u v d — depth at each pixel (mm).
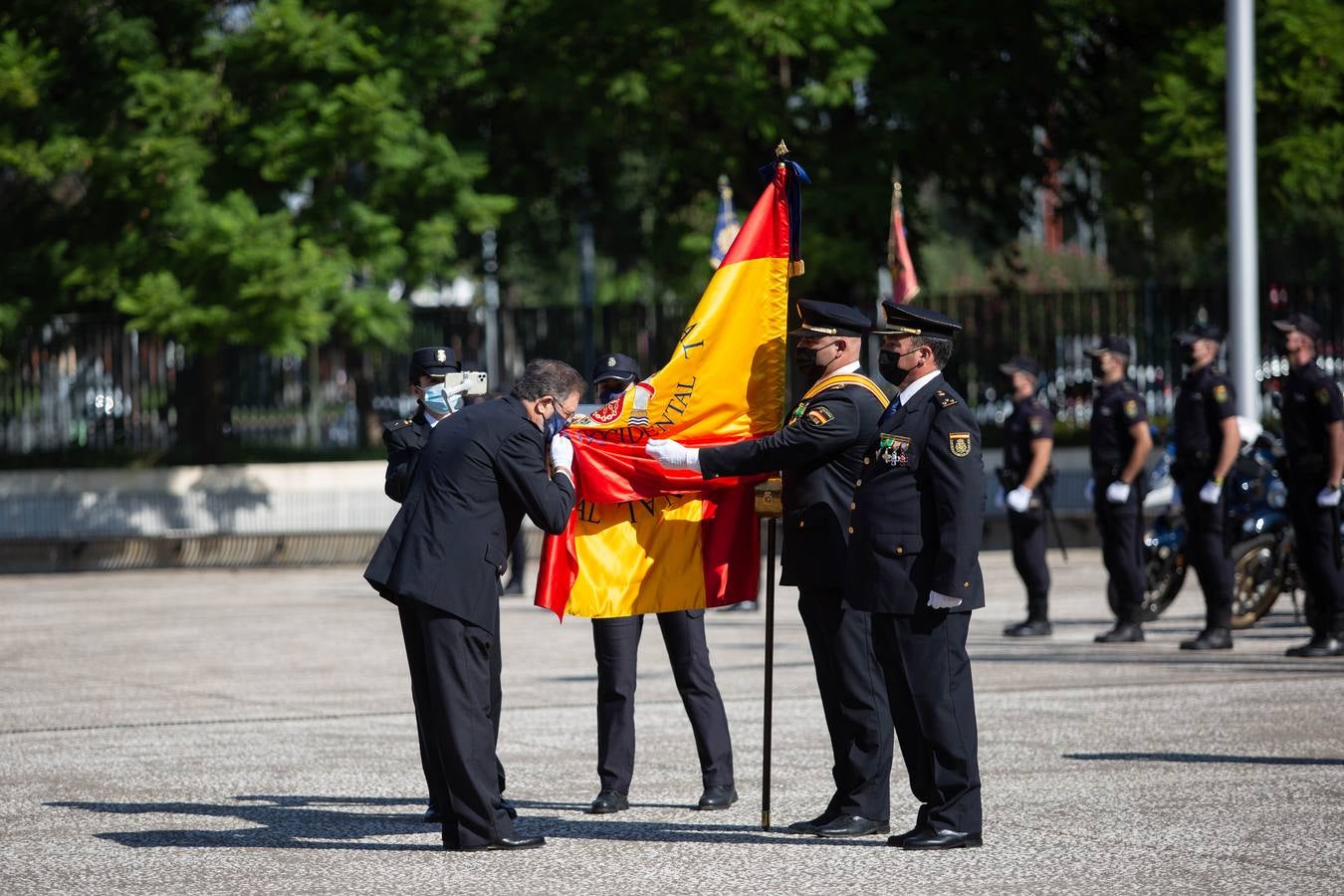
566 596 9297
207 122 30125
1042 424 17188
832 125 32406
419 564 8203
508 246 39188
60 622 20734
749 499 9469
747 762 10617
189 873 7859
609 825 8859
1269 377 30922
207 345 29203
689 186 35188
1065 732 11305
